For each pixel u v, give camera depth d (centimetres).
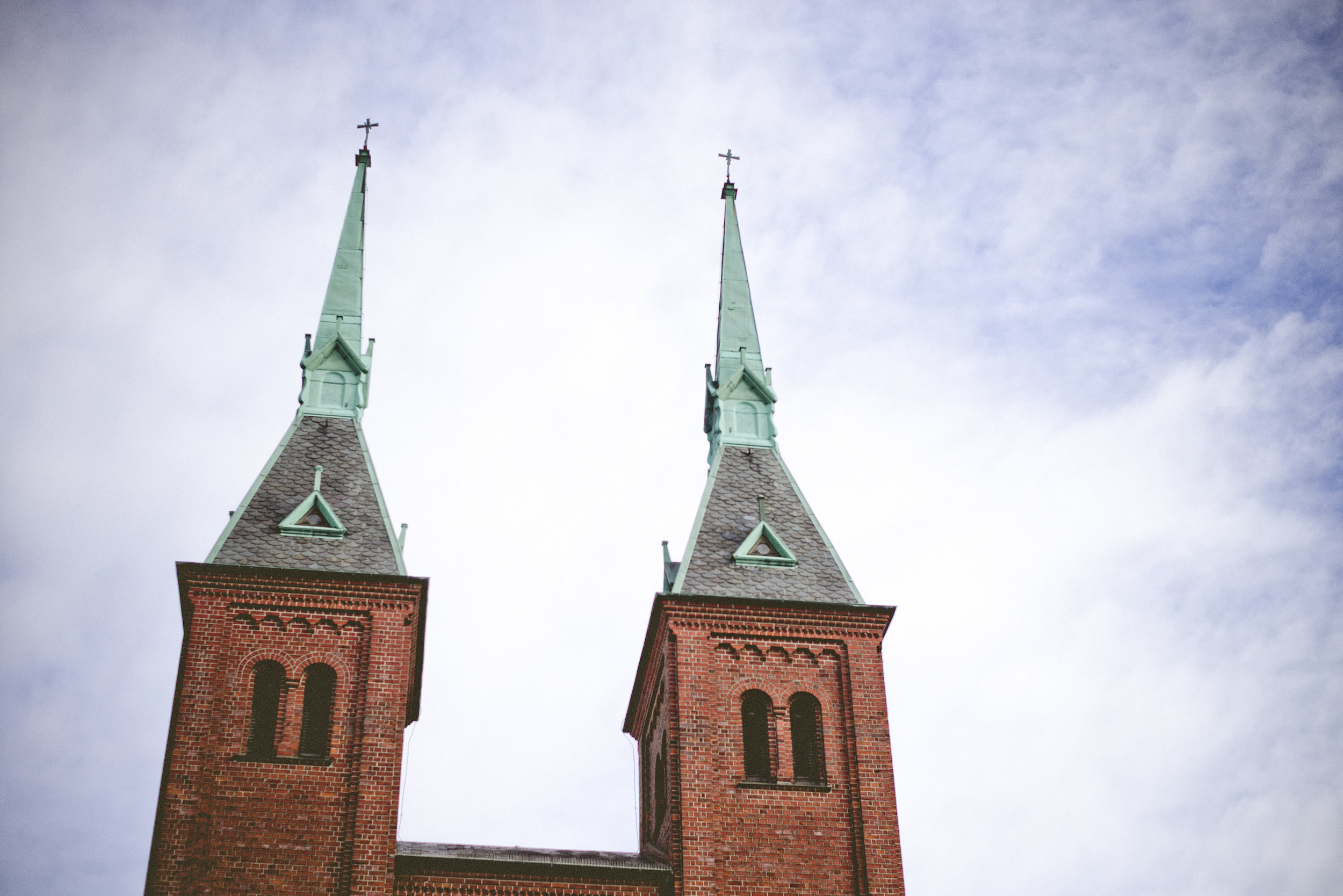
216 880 4006
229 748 4203
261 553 4550
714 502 5062
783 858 4291
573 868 4206
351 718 4309
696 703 4475
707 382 5544
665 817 4575
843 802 4409
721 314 5703
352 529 4697
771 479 5209
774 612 4675
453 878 4150
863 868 4297
